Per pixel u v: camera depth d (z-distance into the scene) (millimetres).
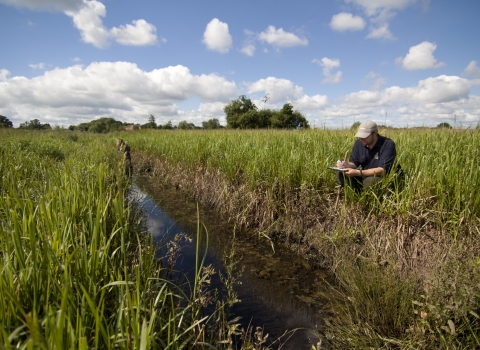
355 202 4074
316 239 4137
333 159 5078
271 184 5039
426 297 2260
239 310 3037
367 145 4211
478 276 2121
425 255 3146
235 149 6750
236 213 5617
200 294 2682
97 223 2109
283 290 3422
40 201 2230
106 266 2094
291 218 4621
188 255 4215
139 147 14625
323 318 2908
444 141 4609
